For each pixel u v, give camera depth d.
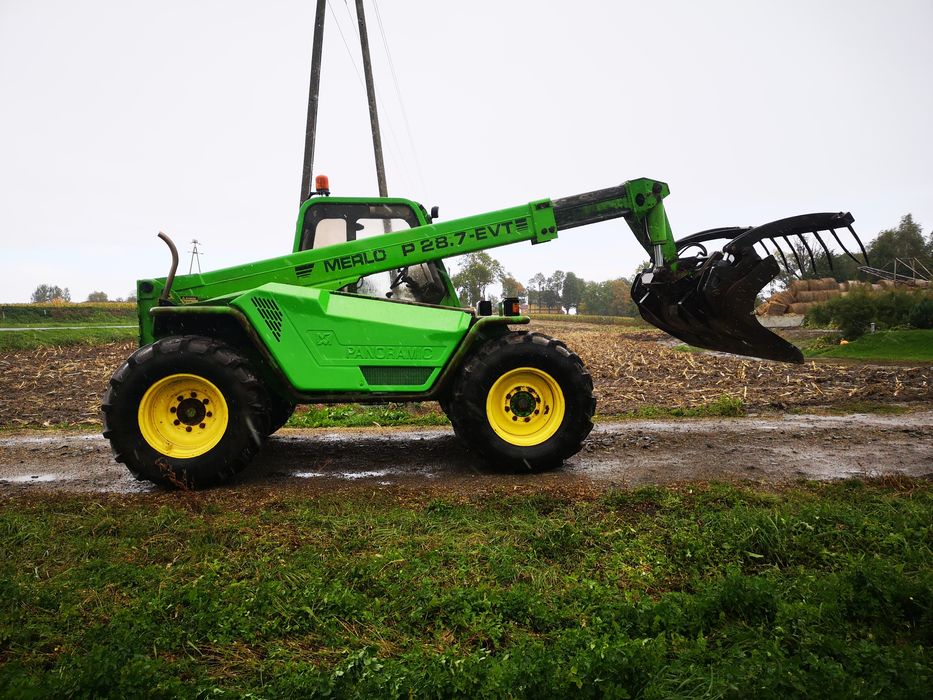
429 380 4.82
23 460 5.64
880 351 15.00
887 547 3.02
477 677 2.00
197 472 4.42
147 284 5.03
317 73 15.12
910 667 1.98
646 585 2.71
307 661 2.19
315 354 4.70
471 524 3.46
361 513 3.67
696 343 5.90
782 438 6.12
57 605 2.57
